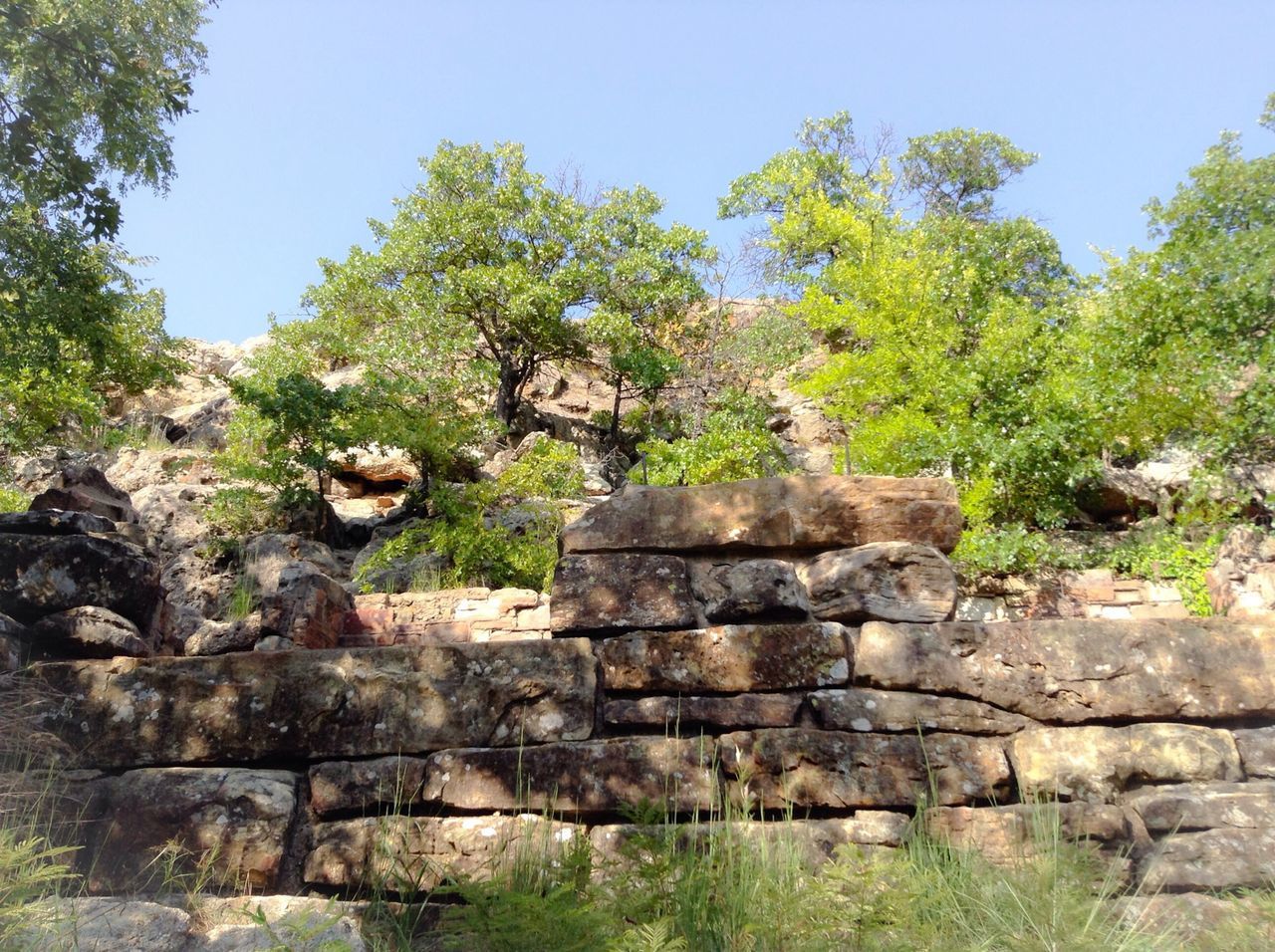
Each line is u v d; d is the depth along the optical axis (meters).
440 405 16.95
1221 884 3.92
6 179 10.65
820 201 20.80
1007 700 4.51
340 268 24.14
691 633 4.73
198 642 7.98
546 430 23.55
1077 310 17.23
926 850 4.06
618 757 4.40
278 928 3.37
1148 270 13.56
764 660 4.64
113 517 9.77
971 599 10.73
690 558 5.07
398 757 4.49
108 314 12.32
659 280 24.50
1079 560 11.38
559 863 3.99
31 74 10.14
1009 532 11.21
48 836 4.13
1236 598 8.66
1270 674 4.49
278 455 14.18
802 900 3.65
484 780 4.38
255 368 21.59
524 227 24.44
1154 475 13.34
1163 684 4.48
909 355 14.84
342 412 15.32
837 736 4.42
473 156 25.38
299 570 6.90
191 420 21.38
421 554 13.16
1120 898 3.88
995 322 14.96
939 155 28.00
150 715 4.57
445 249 24.42
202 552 12.34
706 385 22.28
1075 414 12.77
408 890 4.13
